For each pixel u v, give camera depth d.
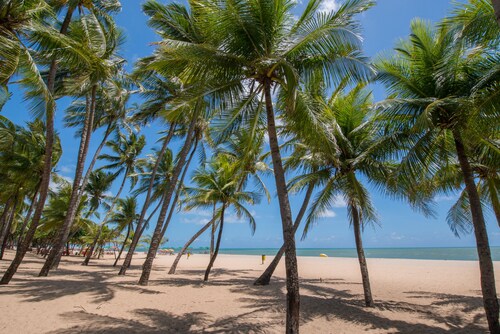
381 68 7.70
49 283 10.84
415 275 18.50
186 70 6.69
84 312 7.20
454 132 7.24
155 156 24.05
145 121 16.03
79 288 10.10
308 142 6.76
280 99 7.20
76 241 47.16
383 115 7.86
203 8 6.28
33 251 48.59
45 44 8.93
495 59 6.27
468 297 10.88
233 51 6.52
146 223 23.44
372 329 6.89
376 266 26.48
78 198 16.91
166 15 9.68
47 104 9.09
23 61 8.02
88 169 17.55
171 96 15.29
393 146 7.81
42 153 19.55
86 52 10.05
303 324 7.23
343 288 13.23
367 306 9.02
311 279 16.69
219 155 16.25
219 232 15.71
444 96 7.21
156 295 10.05
